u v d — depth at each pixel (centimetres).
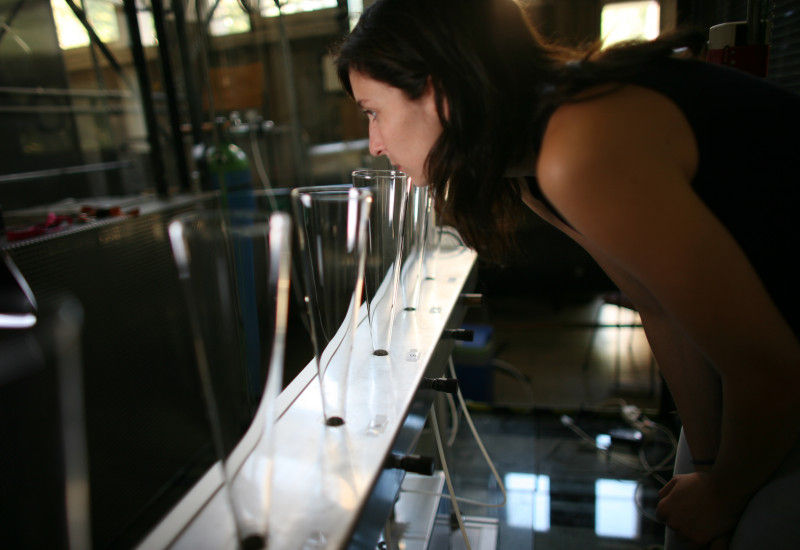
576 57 58
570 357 264
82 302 161
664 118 47
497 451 200
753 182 49
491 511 163
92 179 285
